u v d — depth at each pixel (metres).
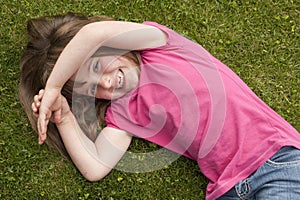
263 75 2.54
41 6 2.56
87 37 2.09
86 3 2.57
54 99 2.10
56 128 2.34
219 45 2.55
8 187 2.46
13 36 2.54
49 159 2.48
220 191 2.25
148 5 2.57
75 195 2.46
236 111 2.25
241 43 2.55
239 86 2.33
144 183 2.47
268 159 2.20
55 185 2.47
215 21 2.56
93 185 2.46
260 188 2.20
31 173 2.47
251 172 2.22
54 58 2.19
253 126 2.25
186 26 2.56
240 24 2.56
